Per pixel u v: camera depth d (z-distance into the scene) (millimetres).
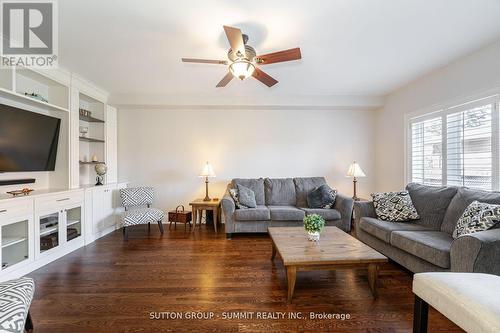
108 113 4133
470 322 1056
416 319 1387
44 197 2629
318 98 4234
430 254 1988
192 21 2041
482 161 2598
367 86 3797
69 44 2426
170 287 2154
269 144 4566
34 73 2793
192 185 4520
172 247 3195
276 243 2250
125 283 2227
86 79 3422
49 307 1858
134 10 1894
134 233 3844
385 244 2666
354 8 1887
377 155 4539
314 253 1999
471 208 2133
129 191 3982
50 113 3168
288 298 1900
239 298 1978
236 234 3805
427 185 3051
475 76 2652
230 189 4094
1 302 1186
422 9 1911
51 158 3109
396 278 2320
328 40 2375
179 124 4504
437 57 2783
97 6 1846
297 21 2051
